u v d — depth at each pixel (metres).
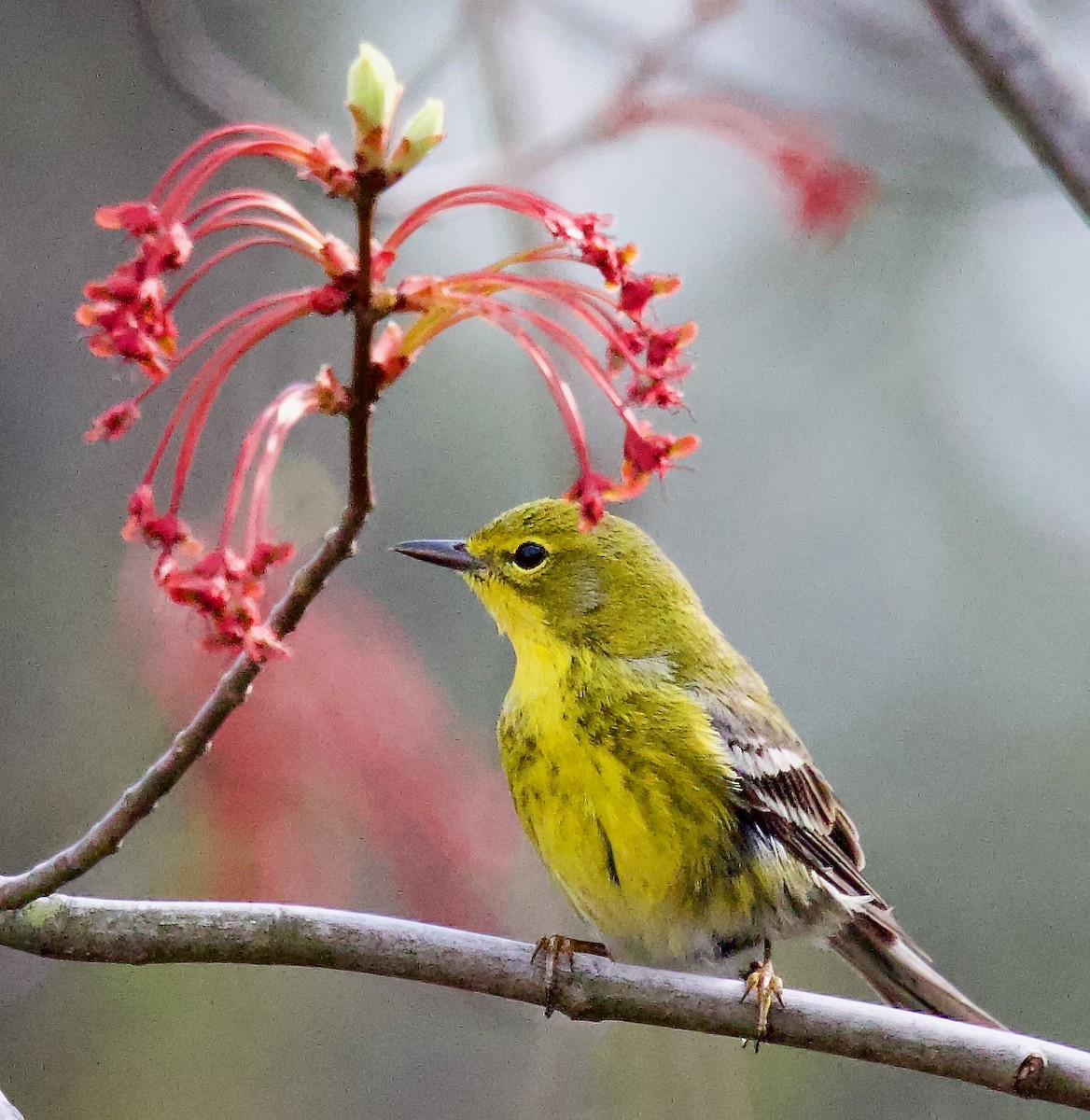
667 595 9.30
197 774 9.95
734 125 10.86
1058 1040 13.27
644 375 5.56
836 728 14.62
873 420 15.38
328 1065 12.27
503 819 10.46
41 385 12.31
